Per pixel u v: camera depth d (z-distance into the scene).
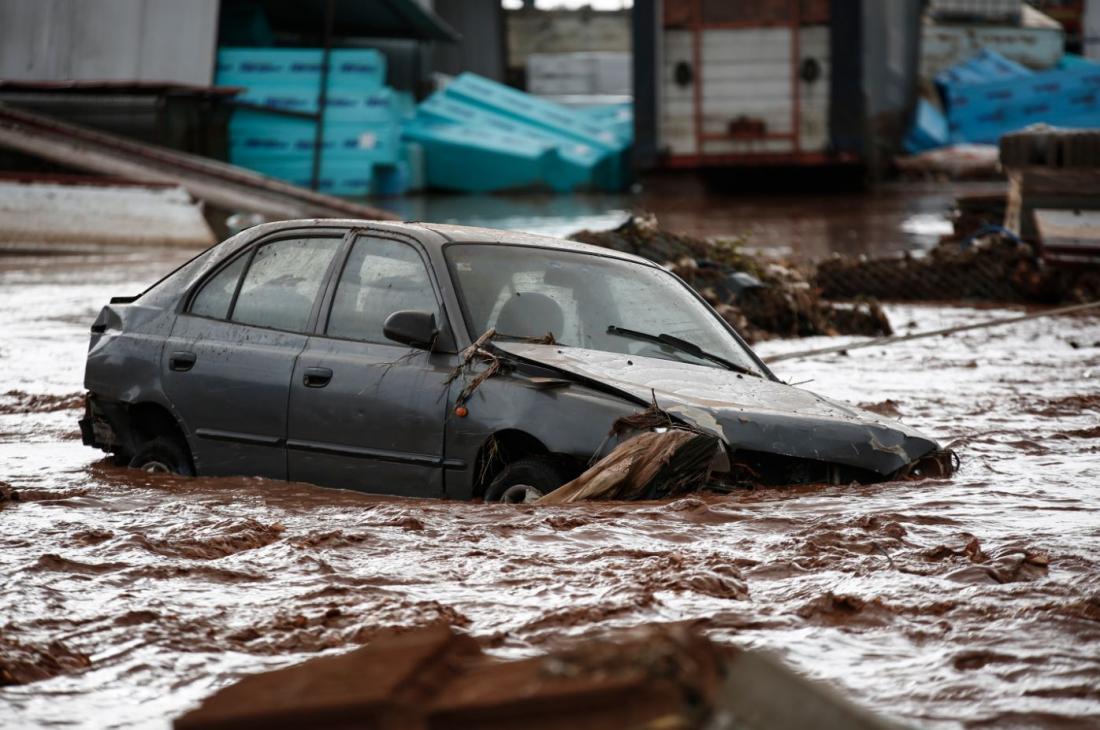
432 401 14.31
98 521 12.57
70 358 29.67
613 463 13.07
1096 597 8.84
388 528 11.97
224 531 11.71
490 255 15.68
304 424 15.30
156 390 16.70
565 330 15.20
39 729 6.56
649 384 14.09
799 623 8.52
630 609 8.77
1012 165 48.72
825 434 14.05
